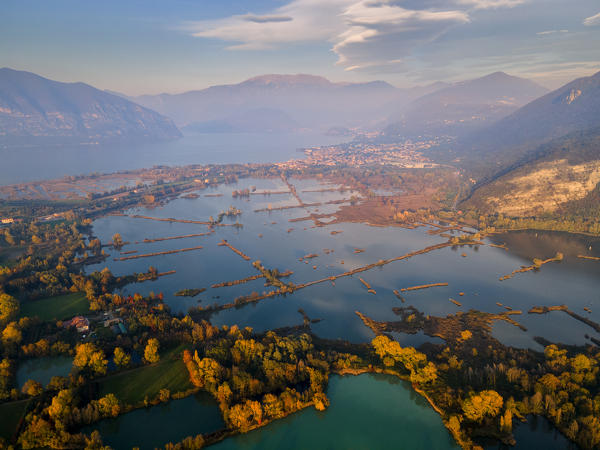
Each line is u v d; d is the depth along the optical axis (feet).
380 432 536.42
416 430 540.11
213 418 554.05
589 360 611.06
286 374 611.47
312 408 579.89
